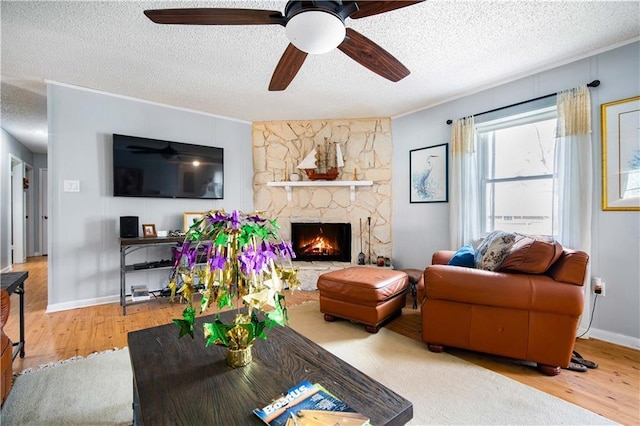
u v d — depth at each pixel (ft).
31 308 10.66
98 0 6.30
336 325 9.09
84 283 10.93
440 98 11.97
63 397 5.58
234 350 3.91
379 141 14.37
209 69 9.45
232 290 3.78
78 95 10.80
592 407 5.27
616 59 8.00
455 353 7.29
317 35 4.69
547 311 6.22
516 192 10.32
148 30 7.34
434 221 12.62
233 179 14.52
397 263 14.02
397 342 7.90
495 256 7.27
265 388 3.44
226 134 14.32
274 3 6.53
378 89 11.09
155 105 12.39
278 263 4.19
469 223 10.98
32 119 14.62
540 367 6.42
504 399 5.49
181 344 4.58
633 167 7.73
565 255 6.46
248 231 3.81
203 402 3.18
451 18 6.93
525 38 7.77
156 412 3.01
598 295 8.19
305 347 4.48
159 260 12.28
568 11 6.70
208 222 3.97
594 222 8.31
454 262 8.58
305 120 14.92
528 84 9.72
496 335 6.64
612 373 6.39
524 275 6.55
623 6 6.52
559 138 8.80
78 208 10.83
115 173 11.28
